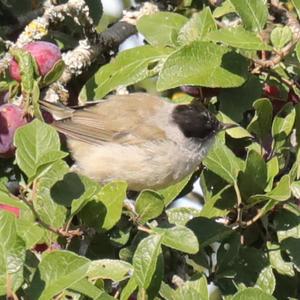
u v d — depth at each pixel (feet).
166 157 41.11
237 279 35.19
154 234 30.19
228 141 39.50
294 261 35.09
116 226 34.01
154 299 30.35
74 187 32.04
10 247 27.09
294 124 37.11
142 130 41.60
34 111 34.17
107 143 41.42
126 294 29.50
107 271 30.27
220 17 41.93
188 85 36.14
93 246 33.88
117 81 37.65
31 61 34.63
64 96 39.52
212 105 41.60
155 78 47.42
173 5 44.06
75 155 41.55
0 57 37.96
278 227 35.68
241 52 37.22
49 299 27.17
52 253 27.71
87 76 41.42
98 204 32.40
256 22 36.99
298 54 34.55
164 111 42.52
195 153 41.42
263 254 35.47
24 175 33.86
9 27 41.32
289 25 39.55
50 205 31.71
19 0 41.60
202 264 35.22
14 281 26.99
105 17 48.80
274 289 35.45
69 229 32.63
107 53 41.57
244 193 35.58
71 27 41.27
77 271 27.71
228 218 36.68
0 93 36.22
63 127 40.40
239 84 36.60
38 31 37.91
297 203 37.86
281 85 38.86
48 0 41.98
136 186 42.09
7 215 27.30
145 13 42.96
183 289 30.81
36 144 31.50
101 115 42.06
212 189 37.24
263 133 37.17
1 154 34.78
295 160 37.37
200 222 34.91
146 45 38.78
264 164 35.35
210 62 36.47
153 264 29.27
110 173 41.52
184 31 38.06
